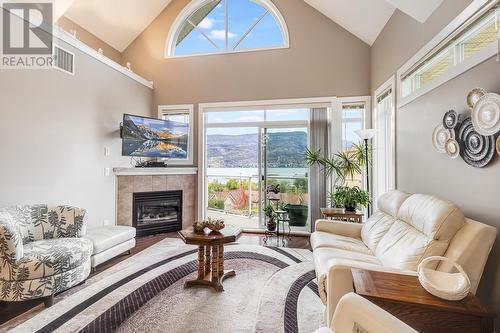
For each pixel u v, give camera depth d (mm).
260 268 2998
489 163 1679
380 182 3982
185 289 2479
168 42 5094
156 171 4480
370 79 4293
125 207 4203
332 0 3980
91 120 3689
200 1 5035
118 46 5133
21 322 1953
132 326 1910
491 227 1495
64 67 3262
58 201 3176
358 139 4414
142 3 4754
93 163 3725
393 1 2562
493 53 1608
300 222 4680
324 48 4477
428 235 1723
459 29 1983
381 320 961
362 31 4137
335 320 1077
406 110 2900
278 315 2062
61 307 2156
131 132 4129
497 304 1579
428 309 1236
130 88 4516
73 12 4133
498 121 1534
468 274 1473
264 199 4828
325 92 4465
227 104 4832
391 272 1571
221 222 2719
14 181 2695
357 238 2943
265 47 4707
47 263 2166
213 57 4910
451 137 2039
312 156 4258
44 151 3010
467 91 1872
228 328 1899
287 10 4625
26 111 2816
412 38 2779
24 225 2523
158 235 4445
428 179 2430
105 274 2793
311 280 2686
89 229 3260
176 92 5043
